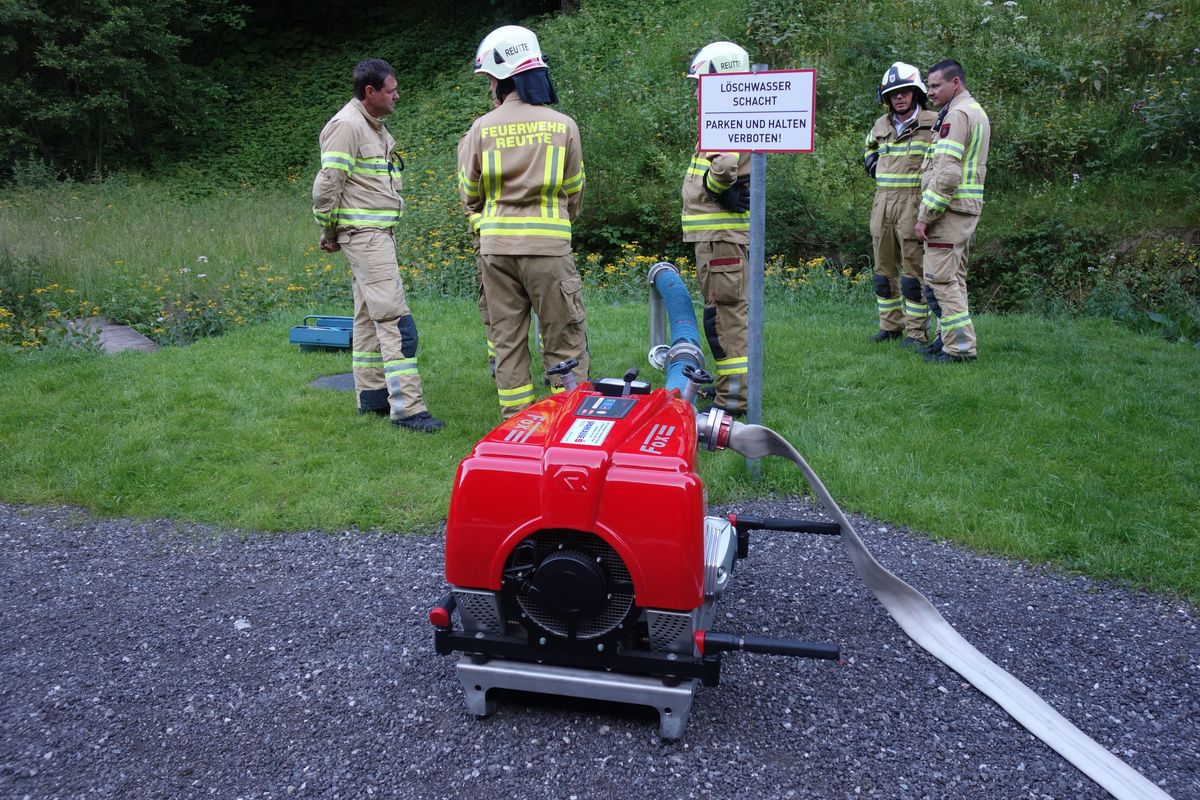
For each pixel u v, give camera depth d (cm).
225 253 1302
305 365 743
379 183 570
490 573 282
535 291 508
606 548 279
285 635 362
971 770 279
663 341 587
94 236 1377
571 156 503
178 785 276
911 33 1508
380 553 430
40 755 291
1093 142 1262
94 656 350
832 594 389
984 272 1165
